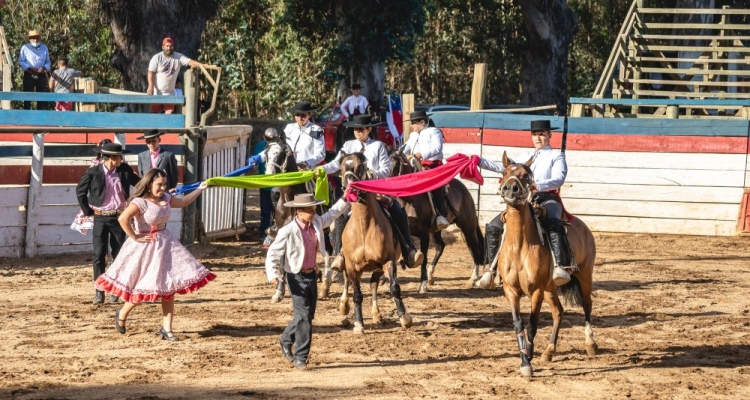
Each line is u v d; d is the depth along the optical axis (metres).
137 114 17.38
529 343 9.12
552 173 9.99
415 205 13.05
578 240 9.69
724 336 11.18
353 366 9.49
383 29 31.69
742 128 18.88
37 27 40.62
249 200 25.84
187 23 26.17
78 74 25.00
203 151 17.33
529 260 8.84
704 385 9.01
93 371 9.17
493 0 40.94
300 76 39.25
